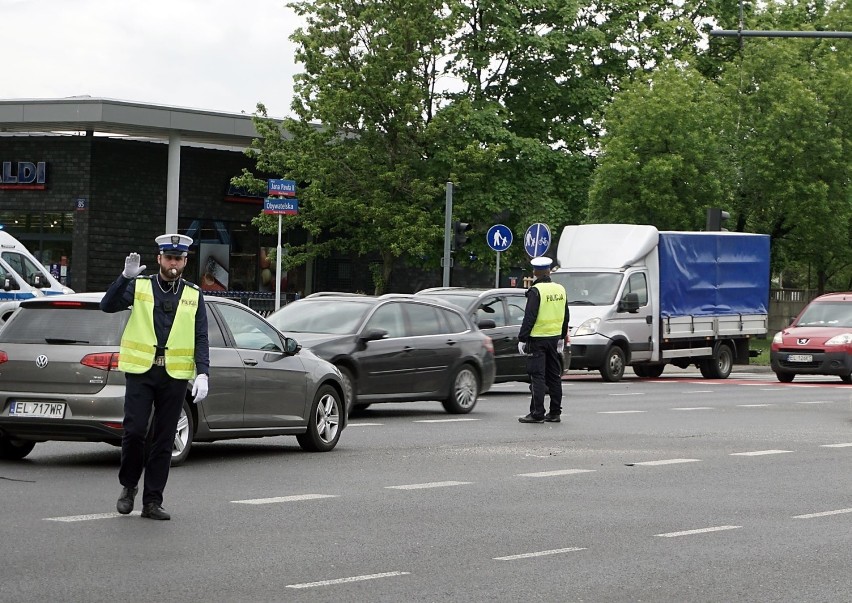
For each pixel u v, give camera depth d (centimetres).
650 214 4450
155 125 4762
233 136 4966
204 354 1099
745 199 4909
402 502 1213
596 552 983
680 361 3594
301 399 1575
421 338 2112
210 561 912
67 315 1394
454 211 4675
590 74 5169
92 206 4888
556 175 4975
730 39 5322
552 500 1245
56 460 1459
